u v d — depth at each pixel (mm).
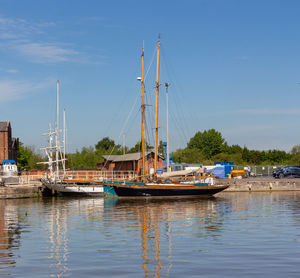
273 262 19031
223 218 36000
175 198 63188
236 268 18031
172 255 20734
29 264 19125
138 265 18750
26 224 33125
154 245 23438
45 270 18047
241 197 62656
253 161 165875
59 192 68750
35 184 73000
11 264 19156
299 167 88688
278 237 25703
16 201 60094
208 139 169875
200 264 18812
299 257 20000
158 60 69312
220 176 95188
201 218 36219
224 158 146875
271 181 76625
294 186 75688
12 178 76500
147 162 89750
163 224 32406
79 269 18141
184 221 34219
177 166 90562
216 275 16984
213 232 28016
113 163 99062
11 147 114000
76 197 67062
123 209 45625
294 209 43219
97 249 22422
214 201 56219
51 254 21234
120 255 20859
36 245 23734
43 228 30719
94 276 17031
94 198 64750
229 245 23188
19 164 131125
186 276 16891
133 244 23781
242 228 29750
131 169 91500
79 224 32844
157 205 50844
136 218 36719
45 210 45062
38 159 135375
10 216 39219
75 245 23625
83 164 135750
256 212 40688
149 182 66875
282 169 89125
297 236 26016
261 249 21969
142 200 60031
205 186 64000
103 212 42344
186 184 64250
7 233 28391
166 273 17375
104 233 27984
